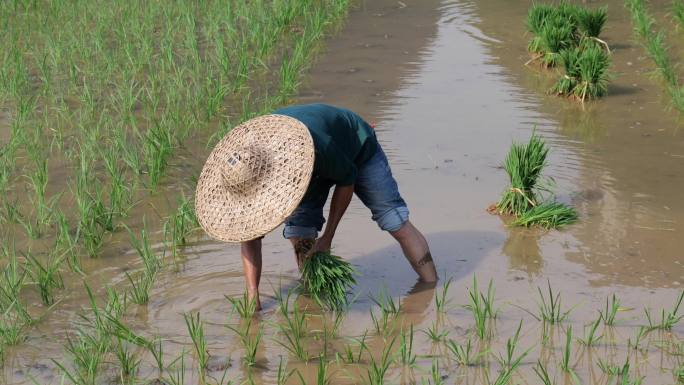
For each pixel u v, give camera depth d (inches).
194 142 450.9
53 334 279.1
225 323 284.8
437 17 696.4
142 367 259.8
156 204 381.1
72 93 520.7
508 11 707.4
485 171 405.7
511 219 358.6
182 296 301.6
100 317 286.7
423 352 266.7
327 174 269.6
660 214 357.4
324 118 272.7
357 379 253.4
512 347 259.9
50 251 337.4
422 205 370.6
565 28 570.9
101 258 332.2
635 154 423.2
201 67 561.3
